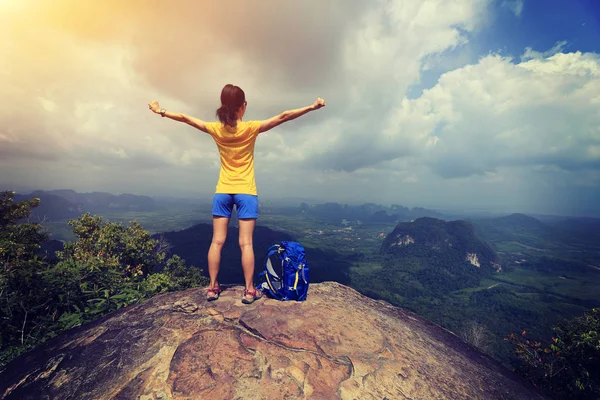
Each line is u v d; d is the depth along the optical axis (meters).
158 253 23.27
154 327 2.49
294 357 2.15
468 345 3.40
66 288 7.51
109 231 19.64
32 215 14.81
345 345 2.37
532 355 18.31
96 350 2.31
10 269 6.91
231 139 2.82
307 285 3.07
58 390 2.00
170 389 1.86
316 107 2.79
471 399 2.24
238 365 2.04
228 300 2.95
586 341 15.65
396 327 2.99
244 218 2.86
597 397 15.19
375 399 1.94
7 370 2.32
